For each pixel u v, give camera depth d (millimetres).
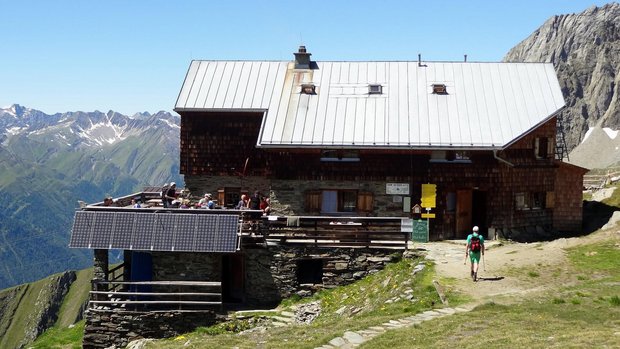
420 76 43781
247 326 29734
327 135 38969
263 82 44562
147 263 32969
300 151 39344
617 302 22250
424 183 38750
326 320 27141
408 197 38750
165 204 39125
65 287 148750
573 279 26984
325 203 39688
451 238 39125
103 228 32094
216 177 43531
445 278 27828
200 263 32500
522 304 22859
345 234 33531
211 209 33438
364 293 30281
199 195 43781
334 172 39250
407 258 32594
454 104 40969
